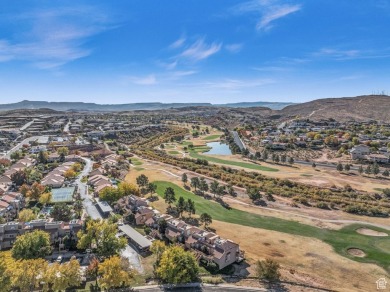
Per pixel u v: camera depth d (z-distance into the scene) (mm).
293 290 75125
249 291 74562
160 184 165000
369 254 93125
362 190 156250
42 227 95875
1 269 70688
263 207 134000
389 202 138125
